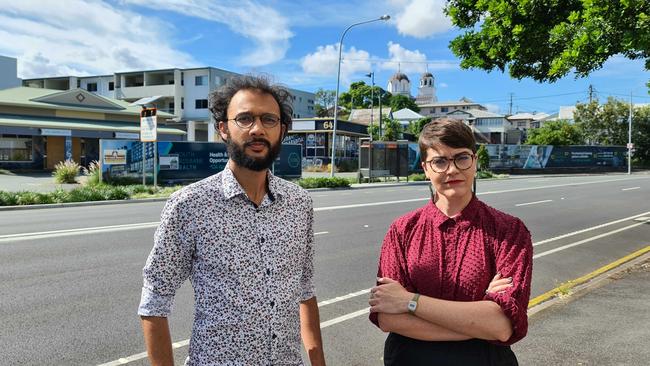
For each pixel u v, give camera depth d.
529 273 1.97
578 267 7.65
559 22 8.16
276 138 1.99
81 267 7.16
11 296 5.73
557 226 11.94
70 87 67.50
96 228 10.73
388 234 2.26
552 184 29.09
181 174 23.36
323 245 9.07
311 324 2.21
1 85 60.53
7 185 22.84
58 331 4.65
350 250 8.63
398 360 2.10
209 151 24.17
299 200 2.06
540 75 9.24
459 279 2.01
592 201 18.22
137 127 40.62
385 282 2.10
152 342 1.86
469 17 9.77
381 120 59.75
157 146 22.62
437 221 2.12
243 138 1.92
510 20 8.48
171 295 1.90
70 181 24.06
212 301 1.86
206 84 62.47
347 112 98.81
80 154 37.31
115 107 41.50
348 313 5.33
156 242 1.89
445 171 2.08
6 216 13.02
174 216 1.87
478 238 2.05
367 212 14.03
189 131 62.81
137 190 19.19
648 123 62.69
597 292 5.77
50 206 15.55
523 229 2.05
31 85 68.94
